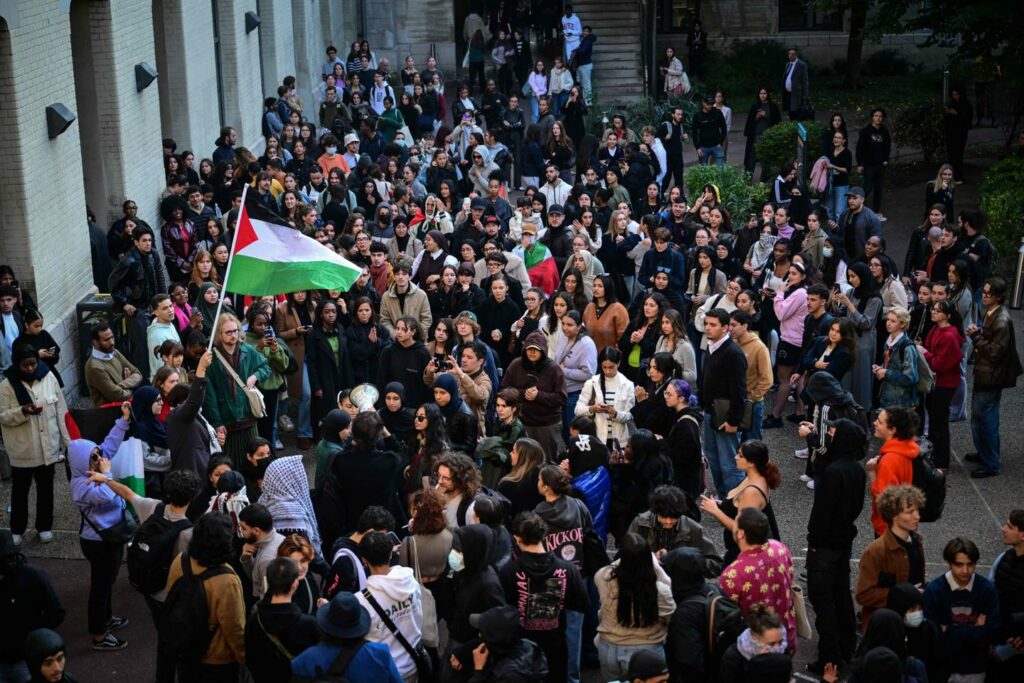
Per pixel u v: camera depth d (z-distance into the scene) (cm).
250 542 804
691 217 1745
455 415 1059
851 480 877
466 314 1184
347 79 3088
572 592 775
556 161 2383
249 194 1095
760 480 897
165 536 812
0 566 779
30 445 1099
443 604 825
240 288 1088
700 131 2564
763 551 784
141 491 1016
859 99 3394
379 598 750
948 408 1250
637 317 1353
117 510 933
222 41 2423
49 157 1478
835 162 2234
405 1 3578
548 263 1539
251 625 725
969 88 3234
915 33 3725
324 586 805
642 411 1068
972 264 1467
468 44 3438
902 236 2239
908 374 1220
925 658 794
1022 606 839
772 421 1393
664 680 675
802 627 820
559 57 3039
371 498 913
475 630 759
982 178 2522
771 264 1588
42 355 1225
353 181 2005
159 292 1523
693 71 3566
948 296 1388
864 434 888
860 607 1008
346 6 3559
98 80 1719
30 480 1112
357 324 1327
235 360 1170
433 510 817
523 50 3300
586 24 3391
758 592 778
